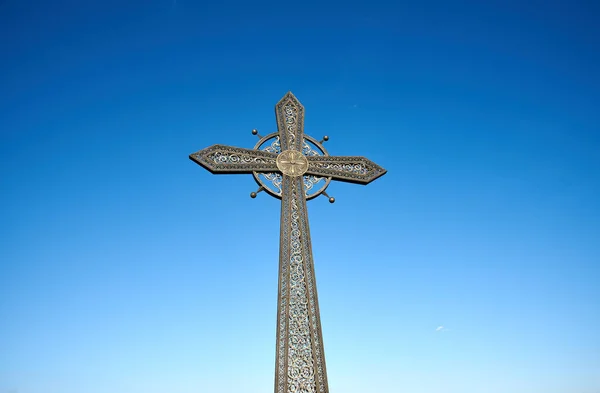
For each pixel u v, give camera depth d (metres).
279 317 13.23
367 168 16.23
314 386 12.70
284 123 16.12
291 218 14.76
